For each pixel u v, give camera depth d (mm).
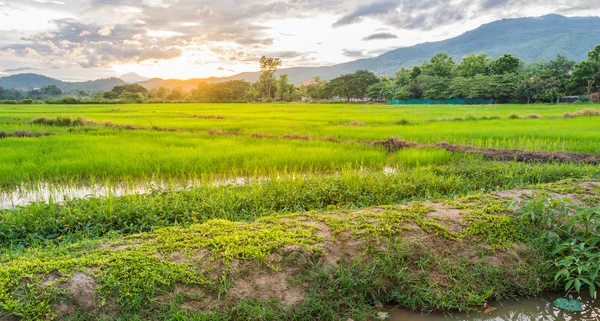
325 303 3938
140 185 8586
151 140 14211
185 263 3934
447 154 11438
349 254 4414
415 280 4367
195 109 45250
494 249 4793
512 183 8500
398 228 4840
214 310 3627
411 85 71625
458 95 66375
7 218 5473
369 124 21688
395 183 7988
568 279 4512
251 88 105000
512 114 25516
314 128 19297
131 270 3748
